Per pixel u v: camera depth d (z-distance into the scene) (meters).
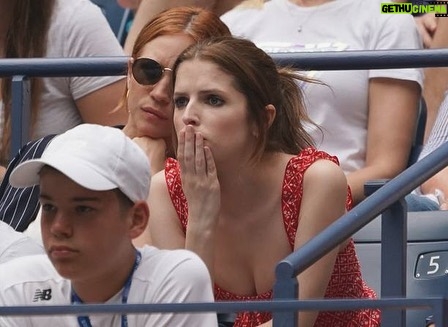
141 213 13.39
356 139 20.08
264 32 20.94
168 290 13.24
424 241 17.42
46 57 19.41
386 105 20.08
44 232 13.16
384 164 19.81
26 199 17.25
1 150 19.73
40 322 13.35
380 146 19.95
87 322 13.25
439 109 21.23
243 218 15.43
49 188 13.09
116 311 11.48
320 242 12.66
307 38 20.73
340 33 20.69
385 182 14.17
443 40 22.95
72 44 20.78
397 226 13.85
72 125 20.45
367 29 20.69
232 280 15.62
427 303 11.74
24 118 18.42
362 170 19.69
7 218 17.23
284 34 20.83
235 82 15.30
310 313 14.97
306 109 19.86
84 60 18.31
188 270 13.34
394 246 13.88
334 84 20.00
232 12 21.34
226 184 15.40
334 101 20.02
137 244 15.89
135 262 13.41
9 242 15.61
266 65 15.55
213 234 15.22
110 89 20.36
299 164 15.40
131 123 17.53
